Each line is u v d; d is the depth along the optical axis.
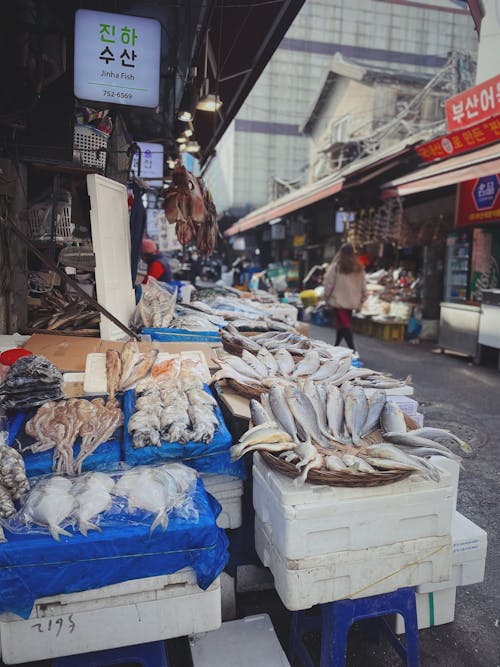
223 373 2.86
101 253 3.87
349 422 2.38
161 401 2.51
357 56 34.44
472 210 9.75
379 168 11.54
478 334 8.85
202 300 6.70
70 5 3.85
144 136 8.59
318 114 24.69
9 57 3.76
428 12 33.59
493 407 6.41
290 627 2.43
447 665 2.37
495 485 4.22
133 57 3.74
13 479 1.96
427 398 6.79
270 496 2.06
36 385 2.52
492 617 2.70
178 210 5.43
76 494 1.94
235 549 2.58
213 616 1.94
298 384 2.86
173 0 4.57
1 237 3.83
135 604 1.87
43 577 1.76
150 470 2.11
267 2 4.51
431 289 11.60
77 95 3.72
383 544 2.01
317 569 1.94
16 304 4.19
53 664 1.95
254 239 28.66
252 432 2.16
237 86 6.90
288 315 6.25
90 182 3.81
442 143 8.51
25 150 3.93
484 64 9.08
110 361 2.90
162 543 1.84
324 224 18.39
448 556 2.11
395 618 2.50
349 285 8.34
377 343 11.26
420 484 2.04
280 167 36.09
